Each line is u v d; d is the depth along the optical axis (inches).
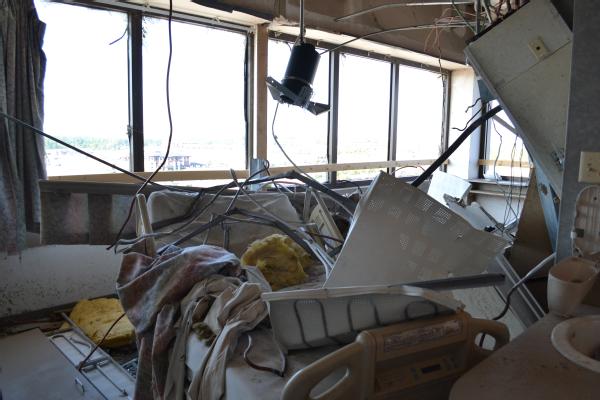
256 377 40.9
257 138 160.4
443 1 118.6
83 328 111.1
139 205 79.8
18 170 112.4
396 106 221.0
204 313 54.0
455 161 247.6
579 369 33.0
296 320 40.8
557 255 54.8
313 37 173.8
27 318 118.3
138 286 62.1
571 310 42.6
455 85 246.8
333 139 193.9
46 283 121.3
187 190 93.6
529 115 59.0
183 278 58.1
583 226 51.3
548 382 31.3
